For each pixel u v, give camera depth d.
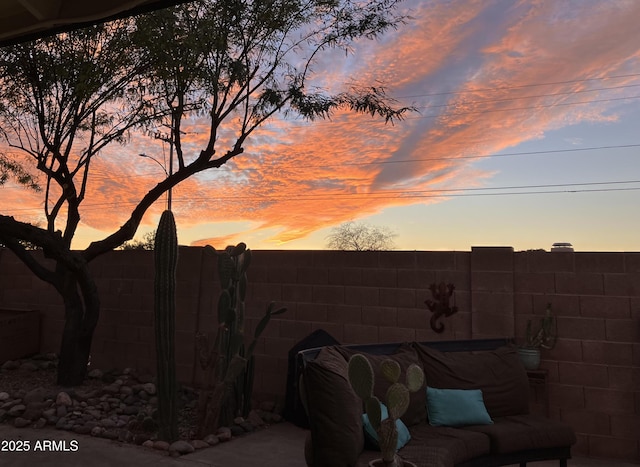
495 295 6.27
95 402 6.69
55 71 8.02
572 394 5.81
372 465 2.70
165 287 5.61
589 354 5.80
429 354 4.64
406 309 6.76
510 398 4.52
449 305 6.53
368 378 2.66
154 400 6.77
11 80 8.63
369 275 7.00
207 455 5.13
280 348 7.38
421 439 3.83
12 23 2.39
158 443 5.30
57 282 7.57
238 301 6.09
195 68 7.64
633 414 5.57
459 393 4.33
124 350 8.46
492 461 3.99
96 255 7.83
